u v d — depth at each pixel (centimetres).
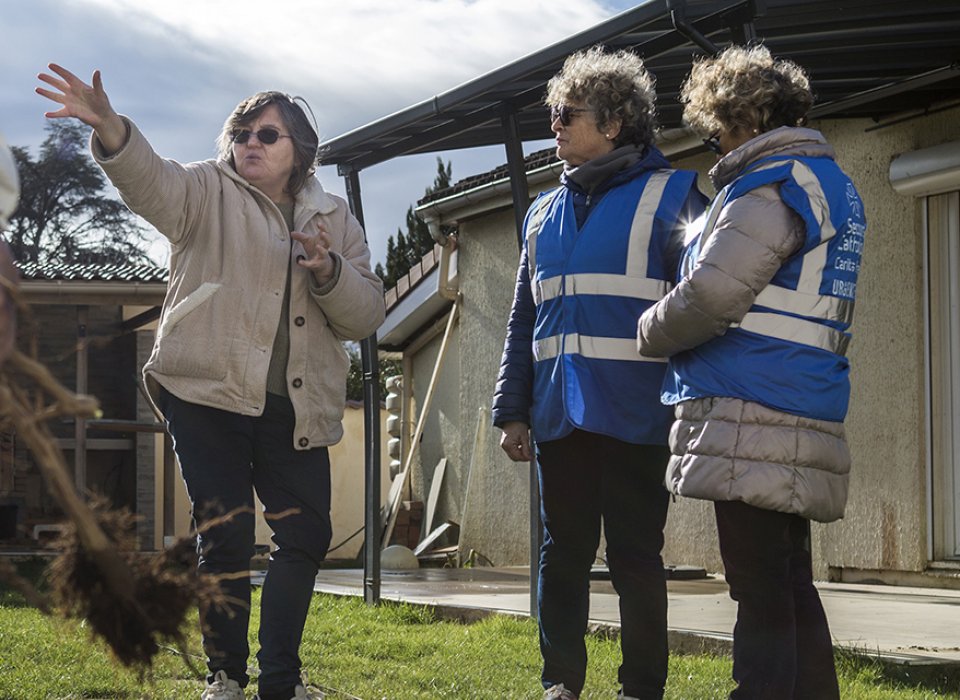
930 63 709
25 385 171
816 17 597
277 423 403
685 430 330
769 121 341
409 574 1061
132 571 203
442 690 452
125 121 375
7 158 191
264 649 386
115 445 1620
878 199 886
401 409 1490
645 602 381
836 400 328
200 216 402
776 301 325
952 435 841
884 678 471
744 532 324
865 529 888
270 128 409
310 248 394
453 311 1318
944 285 849
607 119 395
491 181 1223
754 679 325
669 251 384
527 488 1217
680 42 557
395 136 725
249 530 393
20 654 501
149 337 1633
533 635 596
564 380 385
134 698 411
